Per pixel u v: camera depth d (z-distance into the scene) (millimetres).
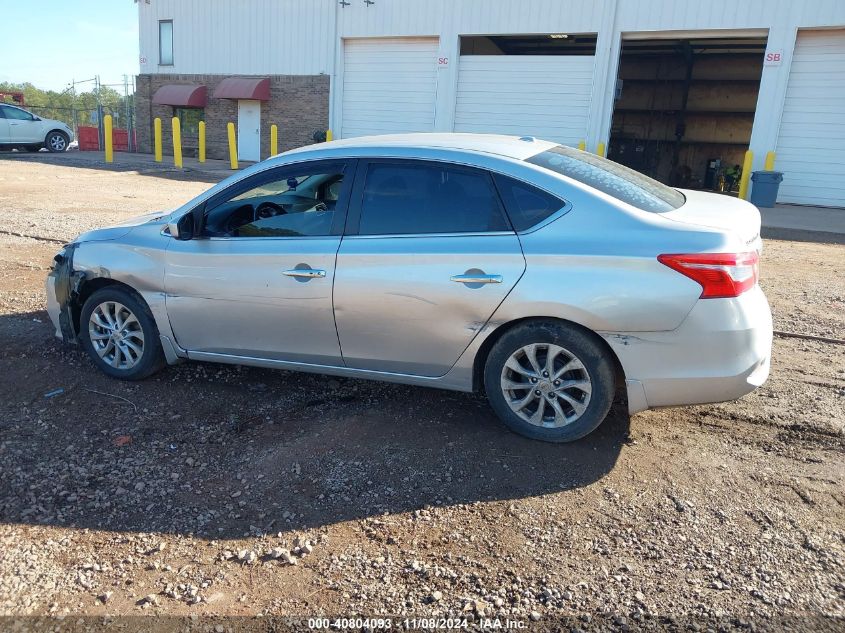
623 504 3322
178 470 3652
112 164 22531
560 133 21000
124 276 4578
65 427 4109
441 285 3756
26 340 5516
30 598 2709
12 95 33812
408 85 23250
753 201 17562
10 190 14742
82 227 10406
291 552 2996
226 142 27547
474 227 3770
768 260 9586
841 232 12977
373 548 3018
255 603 2697
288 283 4090
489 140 4234
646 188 4062
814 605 2662
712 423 4160
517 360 3801
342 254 3959
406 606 2672
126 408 4371
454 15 21609
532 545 3021
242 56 26266
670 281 3398
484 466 3658
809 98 17734
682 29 18766
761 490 3447
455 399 4484
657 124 29547
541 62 20797
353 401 4473
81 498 3385
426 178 3906
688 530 3125
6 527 3146
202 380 4805
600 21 19672
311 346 4191
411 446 3871
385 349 4004
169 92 27578
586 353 3611
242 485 3514
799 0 17234
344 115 24688
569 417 3783
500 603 2682
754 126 18359
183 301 4426
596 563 2906
